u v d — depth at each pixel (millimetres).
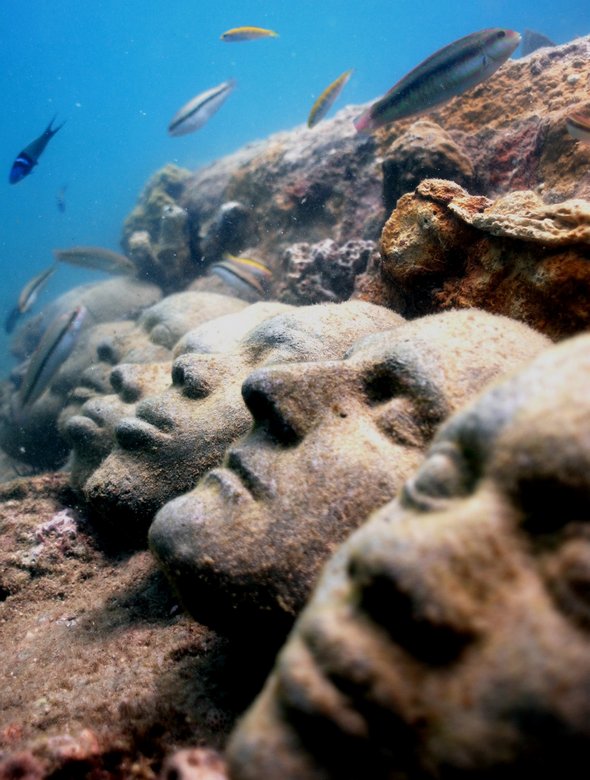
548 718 839
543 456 1015
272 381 2213
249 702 2189
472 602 979
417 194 3480
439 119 6168
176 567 2100
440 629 973
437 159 5020
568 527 962
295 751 1035
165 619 3170
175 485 3211
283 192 7949
